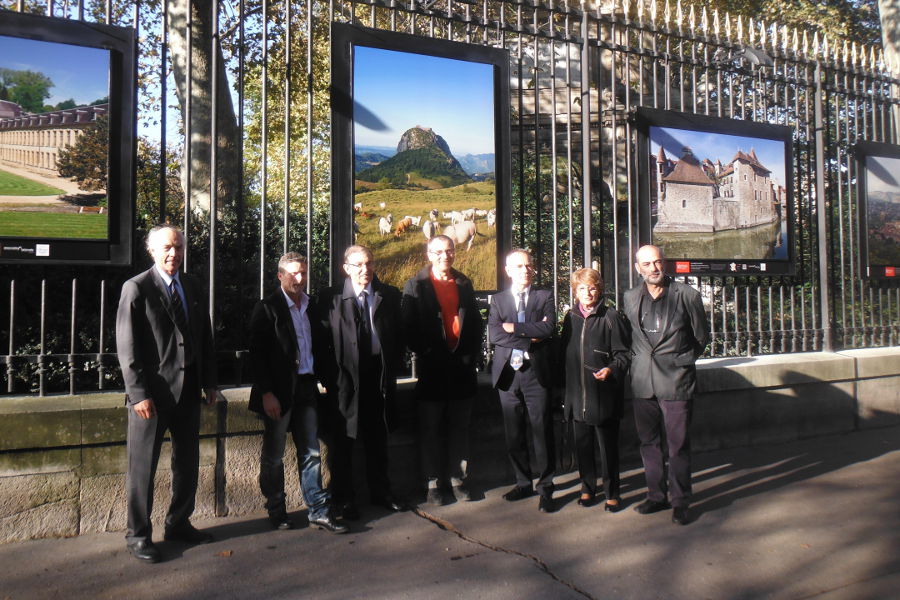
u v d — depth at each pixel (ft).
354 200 15.72
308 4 15.40
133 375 11.82
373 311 14.55
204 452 14.12
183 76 33.65
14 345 14.89
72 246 13.48
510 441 15.87
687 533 13.71
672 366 14.58
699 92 30.66
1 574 11.47
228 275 21.63
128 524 12.16
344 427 14.24
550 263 26.30
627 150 19.88
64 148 13.47
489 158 17.25
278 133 43.57
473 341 15.52
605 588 11.19
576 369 15.29
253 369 13.48
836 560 12.31
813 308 23.13
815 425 21.90
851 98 24.68
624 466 18.99
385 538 13.39
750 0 49.88
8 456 12.64
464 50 16.99
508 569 11.94
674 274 20.12
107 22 13.91
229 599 10.70
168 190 38.19
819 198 22.88
